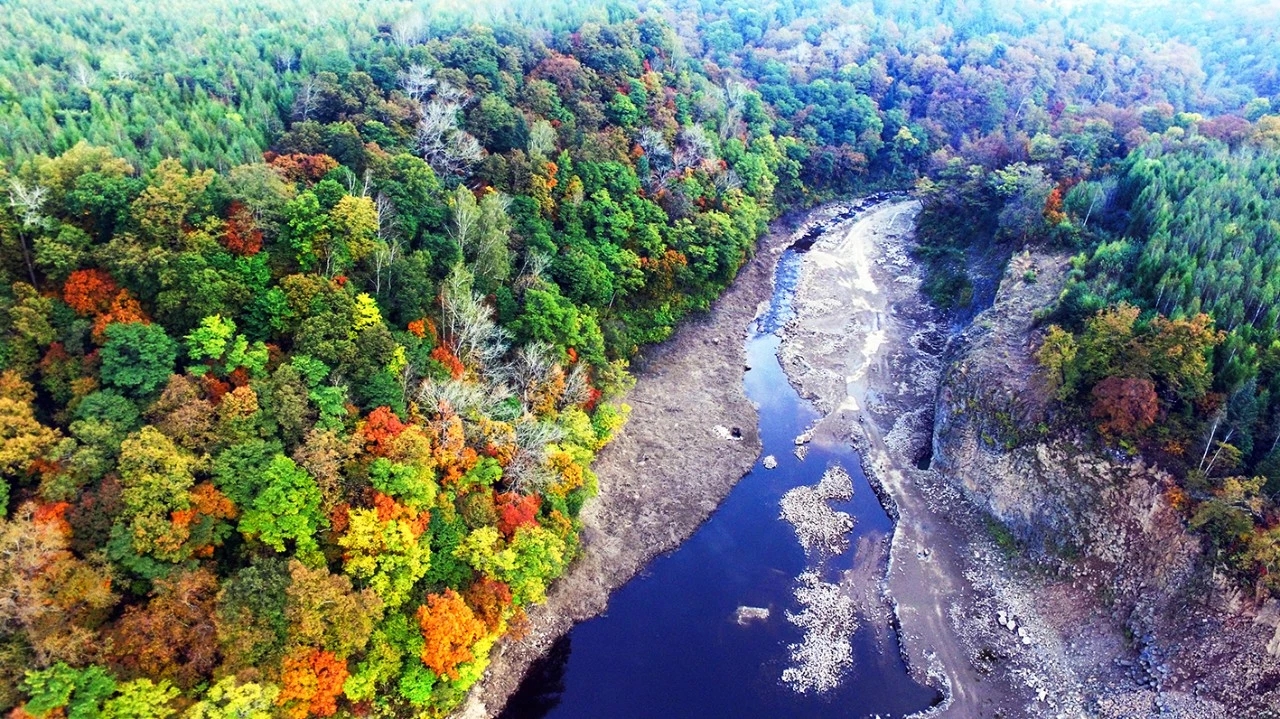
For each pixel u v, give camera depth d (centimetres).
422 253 7269
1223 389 6806
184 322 5859
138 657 4494
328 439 5462
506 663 6278
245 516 5125
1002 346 8825
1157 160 10550
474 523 6088
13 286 5412
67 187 5981
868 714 6112
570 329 8256
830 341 10925
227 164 7100
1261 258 7725
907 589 7162
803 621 6856
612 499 7888
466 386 6662
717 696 6219
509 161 9250
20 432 4762
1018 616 6875
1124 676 6203
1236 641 5834
